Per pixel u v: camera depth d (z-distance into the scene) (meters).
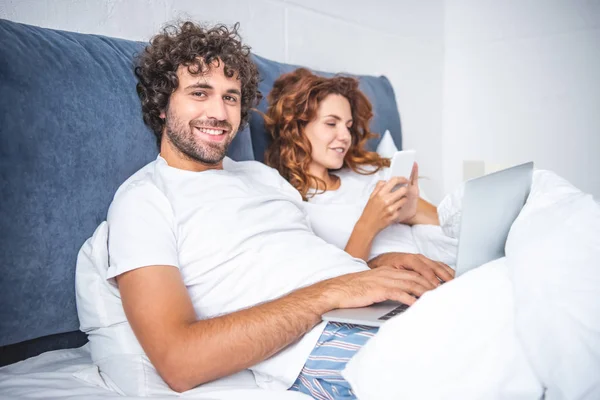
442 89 3.24
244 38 2.00
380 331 0.93
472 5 3.10
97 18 1.54
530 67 2.96
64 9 1.46
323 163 1.74
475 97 3.15
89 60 1.25
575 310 0.85
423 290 1.15
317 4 2.33
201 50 1.29
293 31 2.23
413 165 1.73
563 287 0.88
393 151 2.17
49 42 1.19
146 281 1.04
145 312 1.01
